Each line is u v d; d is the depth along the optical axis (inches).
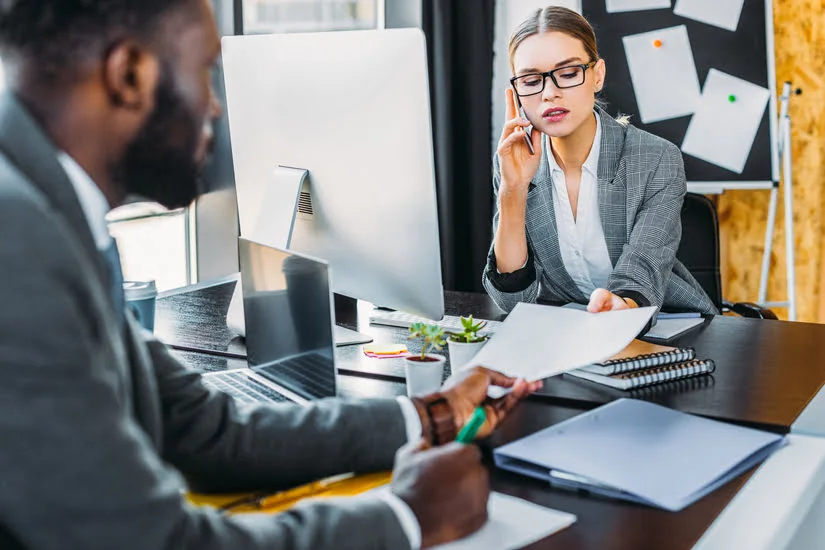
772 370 54.3
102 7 26.8
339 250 61.9
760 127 125.0
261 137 65.4
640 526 32.9
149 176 30.0
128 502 24.3
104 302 26.0
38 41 26.7
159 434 33.0
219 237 116.1
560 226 79.0
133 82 27.8
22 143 26.3
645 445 39.8
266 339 52.0
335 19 123.8
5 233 23.1
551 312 54.0
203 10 29.3
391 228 57.1
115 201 30.3
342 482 38.4
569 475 36.8
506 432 43.5
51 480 23.4
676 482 35.7
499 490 36.6
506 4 128.6
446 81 119.7
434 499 30.0
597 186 75.7
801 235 132.0
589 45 73.9
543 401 48.8
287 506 36.3
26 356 22.9
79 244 26.3
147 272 115.9
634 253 70.9
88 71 27.1
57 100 27.2
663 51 125.0
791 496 35.5
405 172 55.0
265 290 51.2
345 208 59.9
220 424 38.1
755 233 133.1
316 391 45.6
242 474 37.8
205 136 31.3
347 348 61.6
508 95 77.4
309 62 59.5
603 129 75.9
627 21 125.0
